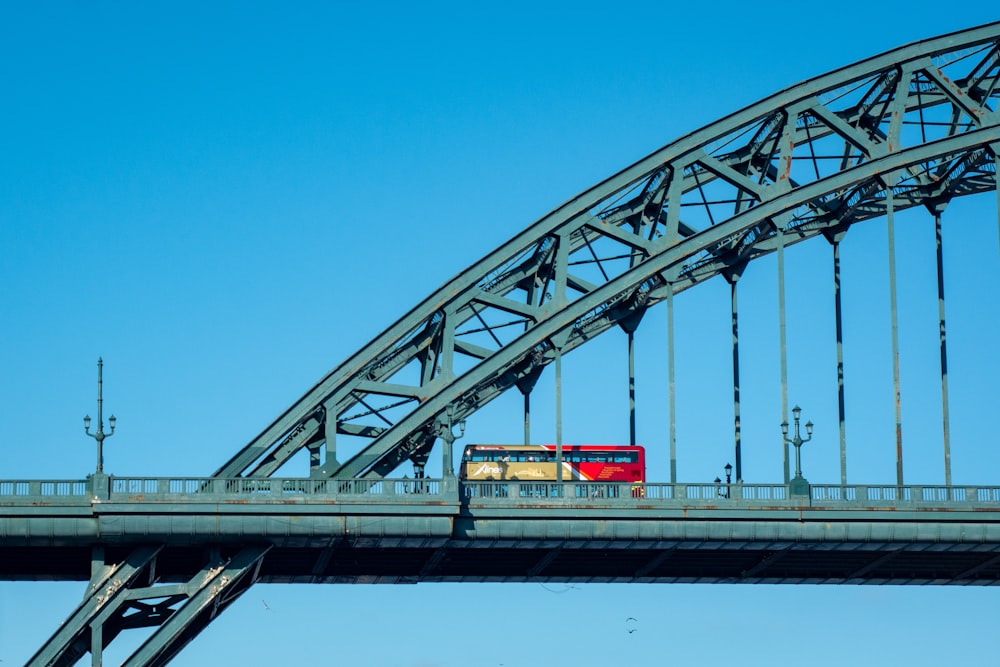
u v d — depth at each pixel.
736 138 103.00
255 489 92.94
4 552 95.44
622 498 95.94
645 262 100.06
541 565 102.81
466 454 102.00
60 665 93.00
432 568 102.88
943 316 105.81
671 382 100.06
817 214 108.69
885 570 106.88
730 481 99.56
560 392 98.88
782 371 101.19
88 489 91.06
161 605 94.44
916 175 109.00
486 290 104.88
